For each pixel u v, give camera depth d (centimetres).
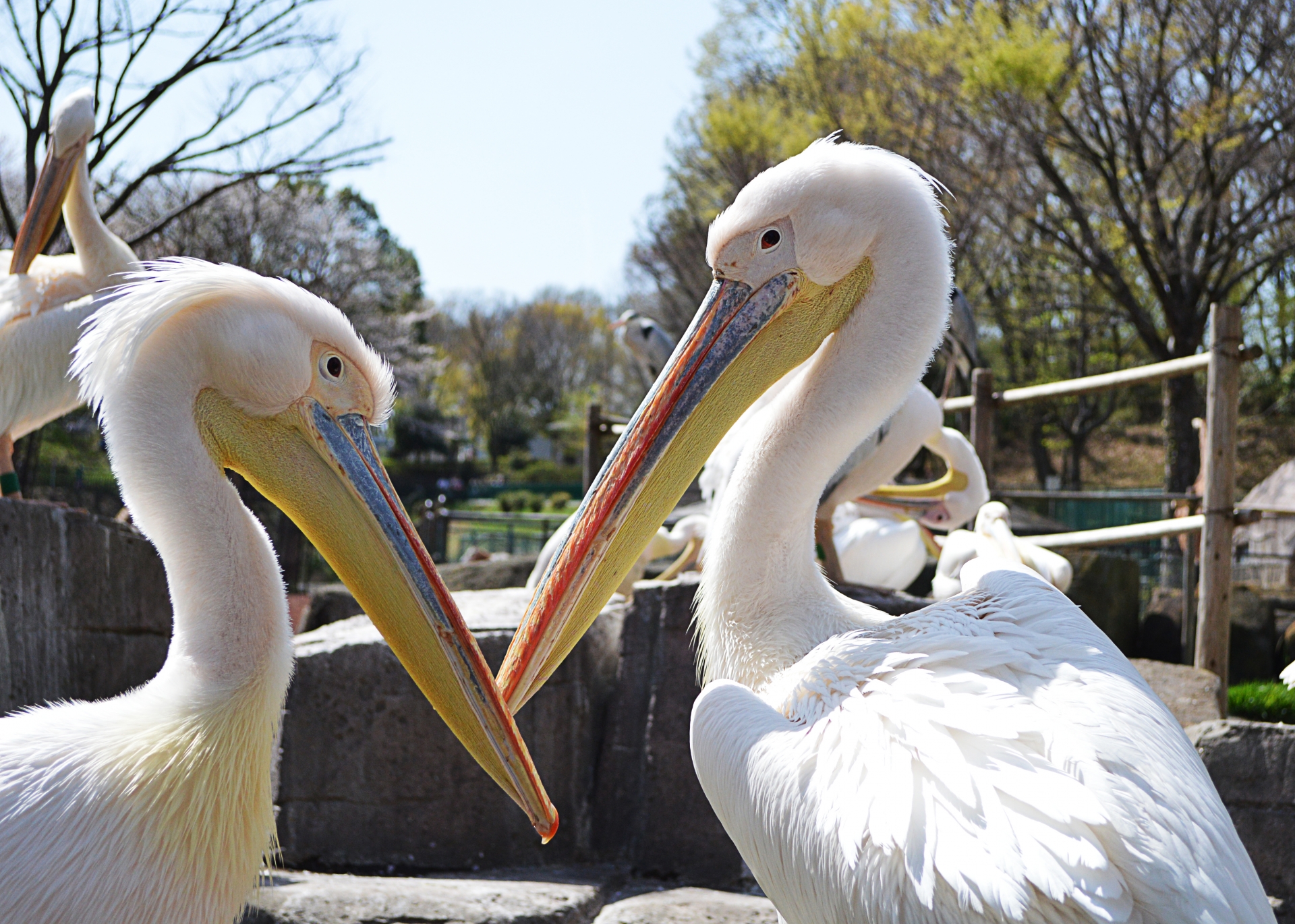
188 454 261
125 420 258
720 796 231
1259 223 2152
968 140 2114
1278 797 399
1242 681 1227
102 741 244
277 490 274
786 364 293
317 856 477
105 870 235
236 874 258
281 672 263
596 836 493
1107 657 228
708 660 291
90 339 261
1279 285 2922
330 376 274
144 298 259
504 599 564
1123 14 1983
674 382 292
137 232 2048
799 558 283
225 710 253
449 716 274
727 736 233
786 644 276
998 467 4019
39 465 2388
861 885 191
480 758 273
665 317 2947
